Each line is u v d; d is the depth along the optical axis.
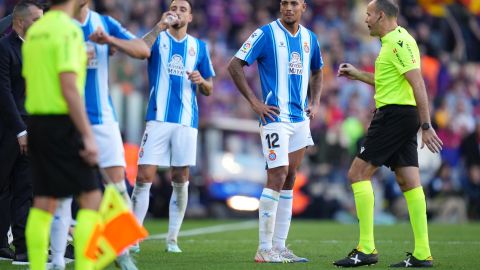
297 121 28.47
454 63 86.44
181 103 31.86
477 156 67.56
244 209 62.53
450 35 87.81
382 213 63.44
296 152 28.73
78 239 20.47
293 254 28.81
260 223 28.02
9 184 28.42
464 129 74.75
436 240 40.00
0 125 27.47
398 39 26.31
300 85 28.66
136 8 73.69
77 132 20.25
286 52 28.36
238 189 62.78
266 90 28.38
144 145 31.64
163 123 31.53
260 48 28.38
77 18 23.44
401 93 26.33
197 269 25.28
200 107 67.00
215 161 63.38
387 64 26.42
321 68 30.20
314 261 28.39
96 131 23.47
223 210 62.47
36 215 20.72
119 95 59.28
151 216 58.53
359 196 26.72
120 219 19.97
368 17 27.00
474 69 86.00
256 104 28.11
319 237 41.44
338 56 81.06
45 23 20.19
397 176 27.17
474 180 66.81
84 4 23.39
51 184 20.31
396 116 26.28
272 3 85.88
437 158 68.50
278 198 28.06
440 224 58.03
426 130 25.78
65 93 19.59
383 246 35.41
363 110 72.69
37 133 20.23
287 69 28.36
